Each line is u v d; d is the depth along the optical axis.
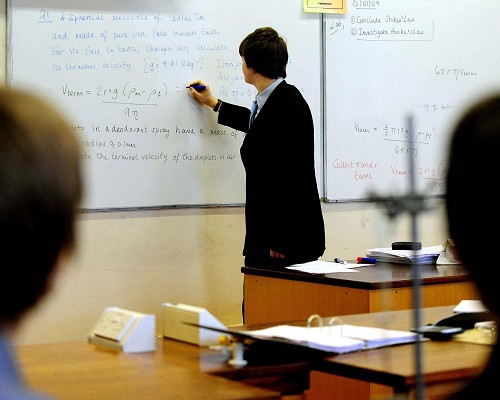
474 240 0.77
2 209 0.70
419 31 4.81
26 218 0.71
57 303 3.96
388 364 1.77
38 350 1.92
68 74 3.97
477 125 0.78
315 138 4.54
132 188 4.12
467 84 4.96
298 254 3.71
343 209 4.62
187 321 2.01
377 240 4.69
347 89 4.62
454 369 1.72
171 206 4.20
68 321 3.99
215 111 4.24
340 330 2.08
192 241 4.27
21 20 3.87
